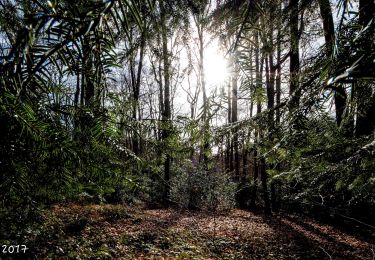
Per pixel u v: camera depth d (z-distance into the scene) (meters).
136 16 0.42
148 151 1.36
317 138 1.65
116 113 1.15
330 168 1.76
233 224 10.48
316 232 9.56
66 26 0.38
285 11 1.48
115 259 5.92
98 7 0.39
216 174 9.88
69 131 0.91
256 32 1.20
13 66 0.40
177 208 11.90
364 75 0.51
